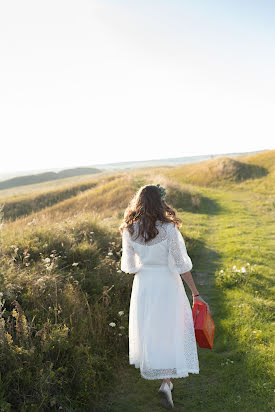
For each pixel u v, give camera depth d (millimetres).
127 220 2812
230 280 5820
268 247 8531
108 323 3965
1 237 6270
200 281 6160
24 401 2561
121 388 3146
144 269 2807
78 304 3857
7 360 2699
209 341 2764
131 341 2924
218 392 3033
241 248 8273
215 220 12875
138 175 24594
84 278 4738
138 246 2766
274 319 4371
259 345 3705
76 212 14945
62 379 2842
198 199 16562
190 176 30141
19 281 4043
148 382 3236
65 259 5625
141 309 2785
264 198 18391
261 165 29047
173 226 2689
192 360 2746
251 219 12969
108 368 3295
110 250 6168
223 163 30891
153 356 2691
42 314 3512
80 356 3188
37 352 2928
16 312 3215
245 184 25000
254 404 2840
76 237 6660
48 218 11234
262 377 3178
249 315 4453
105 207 15688
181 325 2754
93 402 2875
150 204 2688
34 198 25516
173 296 2754
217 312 4727
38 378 2682
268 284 5633
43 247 5742
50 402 2621
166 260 2736
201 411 2812
